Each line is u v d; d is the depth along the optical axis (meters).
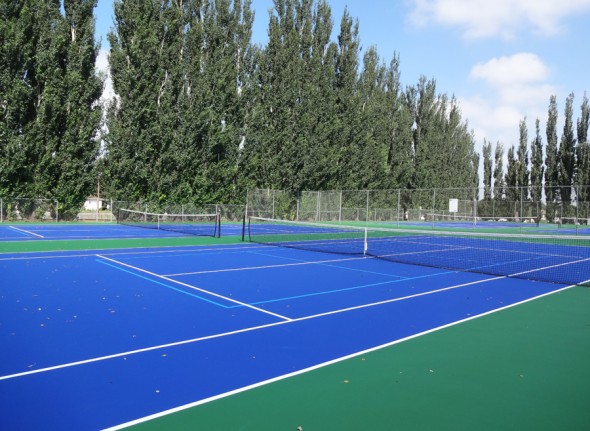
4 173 28.55
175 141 34.62
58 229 26.25
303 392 4.59
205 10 36.72
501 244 23.97
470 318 7.84
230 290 9.91
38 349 5.73
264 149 39.78
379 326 7.21
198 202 36.59
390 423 3.96
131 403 4.24
